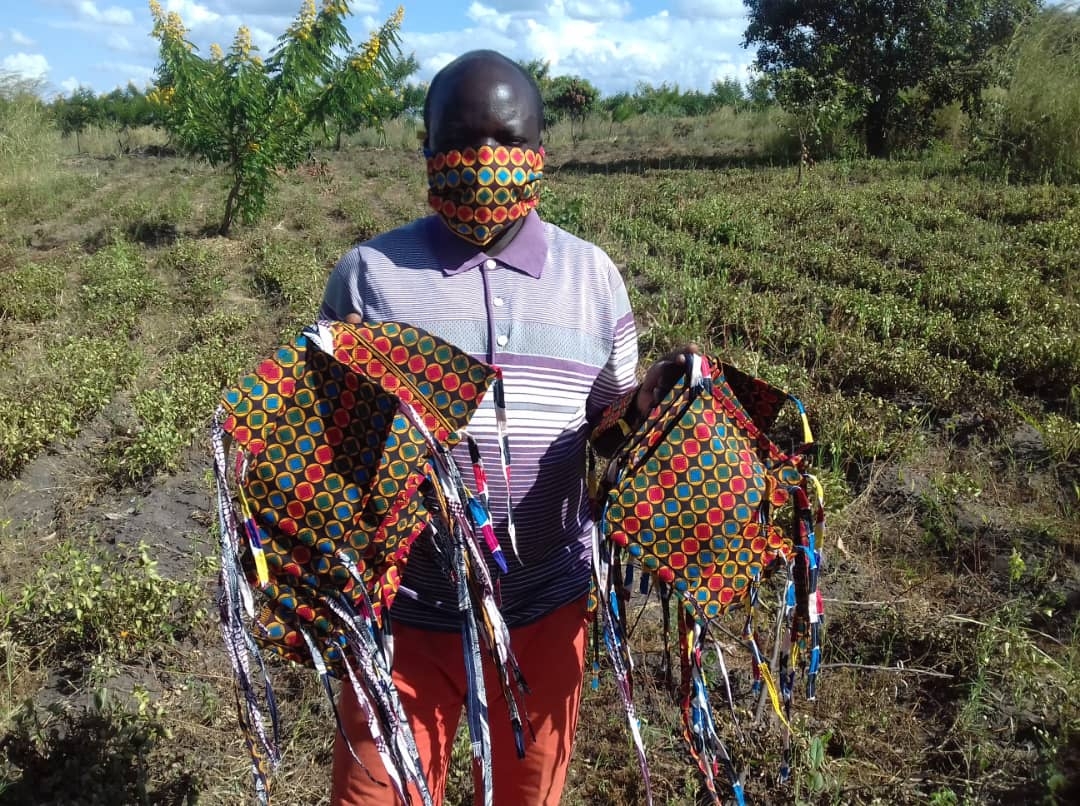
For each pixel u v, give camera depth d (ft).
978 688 11.17
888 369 20.56
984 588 13.79
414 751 5.74
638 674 11.77
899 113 64.23
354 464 5.58
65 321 28.86
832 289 27.63
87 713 10.89
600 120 97.45
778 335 23.53
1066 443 17.21
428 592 6.23
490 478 6.05
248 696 5.64
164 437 18.28
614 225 37.04
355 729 6.05
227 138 41.93
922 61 62.64
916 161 57.21
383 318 6.03
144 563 12.88
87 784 9.77
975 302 25.79
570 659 6.51
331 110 43.39
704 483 6.09
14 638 12.77
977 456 17.62
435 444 5.63
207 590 14.10
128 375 23.15
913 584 14.02
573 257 6.32
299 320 27.12
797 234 36.17
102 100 133.39
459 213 5.91
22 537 16.20
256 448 5.50
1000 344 21.65
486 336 5.98
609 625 6.18
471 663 5.80
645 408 6.38
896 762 10.61
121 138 91.40
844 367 21.42
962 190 43.11
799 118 56.13
